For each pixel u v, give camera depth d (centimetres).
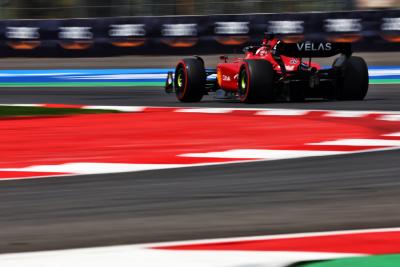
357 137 2761
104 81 6253
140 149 2581
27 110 3978
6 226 1569
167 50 7912
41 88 5638
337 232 1476
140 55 7956
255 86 3900
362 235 1452
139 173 2139
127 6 8506
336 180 1988
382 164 2208
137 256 1331
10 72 7194
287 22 7638
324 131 2938
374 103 3969
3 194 1888
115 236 1477
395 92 4734
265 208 1688
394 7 7956
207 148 2562
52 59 8056
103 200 1795
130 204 1750
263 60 3950
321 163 2239
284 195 1819
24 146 2736
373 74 6234
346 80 3997
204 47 7825
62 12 8656
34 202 1788
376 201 1742
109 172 2162
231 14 7769
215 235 1474
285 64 3938
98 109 4003
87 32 8031
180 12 8419
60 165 2298
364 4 8038
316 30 7575
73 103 4431
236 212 1655
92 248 1387
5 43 8194
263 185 1939
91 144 2739
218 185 1948
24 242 1443
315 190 1869
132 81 6222
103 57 8019
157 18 7900
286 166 2200
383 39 7456
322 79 3944
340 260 1296
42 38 8125
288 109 3728
